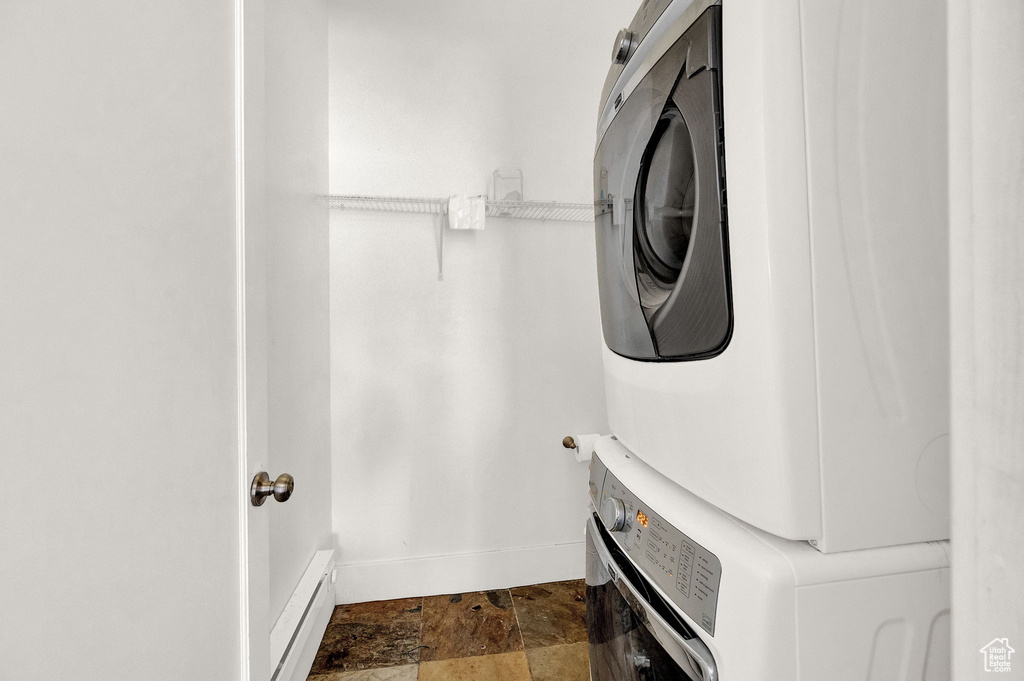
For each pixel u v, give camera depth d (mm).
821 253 521
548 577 2143
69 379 410
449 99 2078
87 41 430
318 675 1544
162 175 546
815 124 517
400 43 2045
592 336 2203
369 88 2023
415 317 2059
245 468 750
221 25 697
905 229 551
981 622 145
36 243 378
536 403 2154
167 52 558
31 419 373
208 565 644
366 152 2021
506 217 2127
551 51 2160
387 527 2037
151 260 523
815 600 508
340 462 2000
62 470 401
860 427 534
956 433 156
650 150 772
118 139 471
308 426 1696
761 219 517
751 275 533
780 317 512
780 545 547
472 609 1930
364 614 1894
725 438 590
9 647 350
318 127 1846
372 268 2027
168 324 556
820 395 521
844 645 516
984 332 147
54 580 390
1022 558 134
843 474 528
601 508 894
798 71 512
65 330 407
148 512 513
